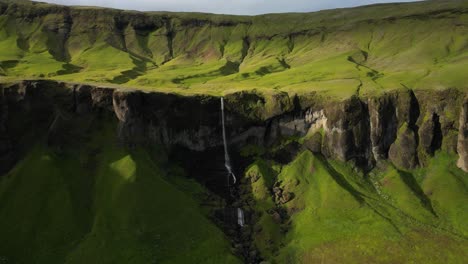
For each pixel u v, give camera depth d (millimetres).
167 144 175500
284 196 171750
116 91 166375
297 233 154625
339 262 137000
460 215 158750
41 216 143000
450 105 185125
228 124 189375
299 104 193250
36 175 151500
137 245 136500
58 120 162625
